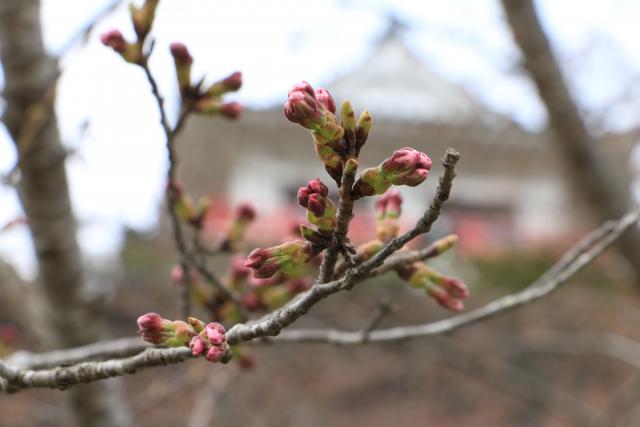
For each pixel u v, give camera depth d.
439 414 8.86
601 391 8.60
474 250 12.80
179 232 2.22
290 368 6.78
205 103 2.09
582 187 4.12
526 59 4.05
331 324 5.96
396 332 2.19
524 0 3.99
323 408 8.28
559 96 4.00
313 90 1.30
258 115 13.05
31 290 3.48
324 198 1.35
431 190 14.42
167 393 4.04
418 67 15.59
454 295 1.79
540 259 12.04
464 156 15.12
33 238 3.20
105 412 3.37
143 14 1.91
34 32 2.92
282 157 14.47
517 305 2.16
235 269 2.31
